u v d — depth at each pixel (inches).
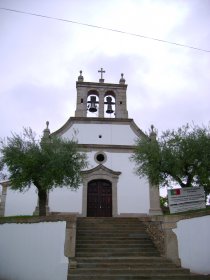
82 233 593.3
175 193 557.6
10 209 826.8
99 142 923.4
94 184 877.8
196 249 475.8
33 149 633.0
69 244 454.9
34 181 631.8
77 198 839.1
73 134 926.4
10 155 619.5
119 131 944.3
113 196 855.1
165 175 622.5
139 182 874.8
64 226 460.8
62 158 629.0
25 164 609.6
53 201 829.2
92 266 450.6
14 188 644.7
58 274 433.4
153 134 833.5
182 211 548.1
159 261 474.3
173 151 600.4
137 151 676.1
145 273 435.8
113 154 906.1
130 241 559.8
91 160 892.6
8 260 472.7
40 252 457.4
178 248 475.8
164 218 500.1
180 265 462.3
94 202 857.5
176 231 485.4
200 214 495.2
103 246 535.5
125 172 887.1
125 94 1003.9
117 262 468.1
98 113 965.8
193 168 587.8
